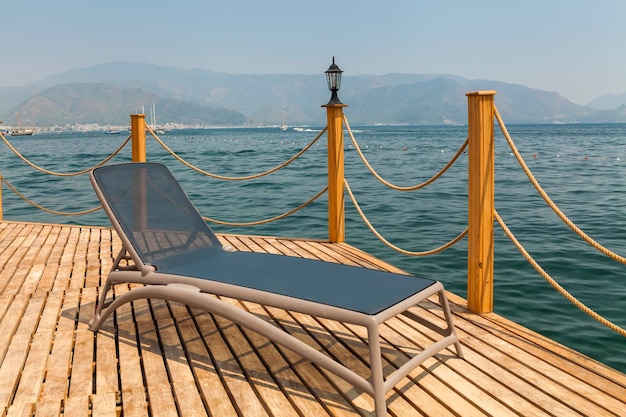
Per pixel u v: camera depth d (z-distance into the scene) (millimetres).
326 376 2674
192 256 3326
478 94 3297
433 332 3205
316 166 23750
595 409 2295
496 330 3230
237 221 9867
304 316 3535
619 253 6832
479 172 3379
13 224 6938
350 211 10641
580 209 10797
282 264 3100
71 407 2350
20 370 2740
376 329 2221
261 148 50812
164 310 3654
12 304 3762
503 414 2271
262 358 2889
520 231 8352
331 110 5398
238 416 2316
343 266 3023
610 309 4816
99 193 3279
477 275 3484
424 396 2461
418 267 6258
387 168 23406
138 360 2854
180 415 2312
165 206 3590
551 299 5086
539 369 2695
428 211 10500
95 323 3266
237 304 3805
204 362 2840
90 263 4887
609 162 25906
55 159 32406
